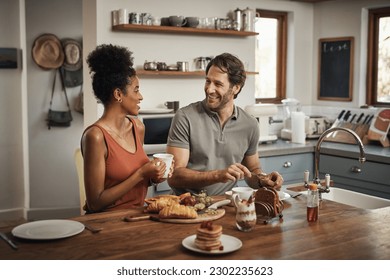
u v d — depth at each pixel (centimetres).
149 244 183
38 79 538
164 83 442
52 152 553
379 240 192
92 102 419
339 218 222
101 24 406
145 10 425
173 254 174
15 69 538
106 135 228
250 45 486
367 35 485
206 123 269
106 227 203
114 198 225
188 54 450
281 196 251
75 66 547
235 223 212
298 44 522
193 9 450
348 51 495
